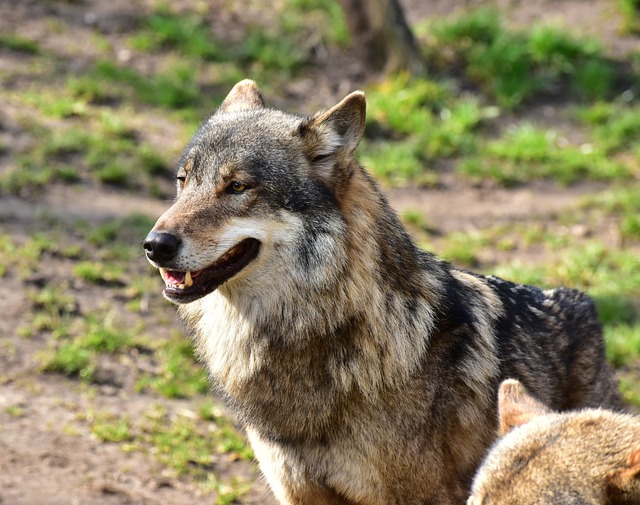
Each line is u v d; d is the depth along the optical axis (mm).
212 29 39031
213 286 12461
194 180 12891
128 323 21828
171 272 12672
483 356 13180
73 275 23141
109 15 38250
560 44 38062
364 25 36812
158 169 28984
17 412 18266
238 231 12430
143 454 17703
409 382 12609
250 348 12758
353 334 12492
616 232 28703
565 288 15234
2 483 16062
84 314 21891
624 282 25656
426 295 12984
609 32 40625
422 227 28344
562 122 35500
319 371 12586
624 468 9352
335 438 12695
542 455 9914
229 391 13094
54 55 34594
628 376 21703
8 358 19953
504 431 11055
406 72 36531
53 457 17094
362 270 12531
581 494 9414
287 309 12555
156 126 31531
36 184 26797
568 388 14414
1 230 24422
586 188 31625
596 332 14820
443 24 39312
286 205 12500
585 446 9891
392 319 12602
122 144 29375
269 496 16922
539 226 28969
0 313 21297
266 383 12758
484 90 36719
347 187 12789
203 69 36094
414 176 31531
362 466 12750
